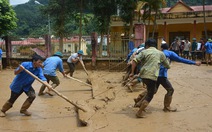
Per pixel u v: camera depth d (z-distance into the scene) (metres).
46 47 17.20
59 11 22.89
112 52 15.66
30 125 5.73
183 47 21.20
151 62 5.78
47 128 5.52
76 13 24.17
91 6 22.52
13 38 18.08
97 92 8.73
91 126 5.51
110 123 5.68
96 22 23.22
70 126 5.60
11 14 22.06
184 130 5.18
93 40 15.83
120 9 21.84
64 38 22.47
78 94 9.04
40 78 6.23
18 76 6.19
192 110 6.54
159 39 19.61
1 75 14.60
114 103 7.39
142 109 5.93
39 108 7.14
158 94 8.38
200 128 5.27
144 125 5.50
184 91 8.78
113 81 11.19
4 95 9.04
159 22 28.31
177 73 13.41
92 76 12.91
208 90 8.91
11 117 6.33
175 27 28.81
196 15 26.91
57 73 15.27
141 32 15.08
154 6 22.33
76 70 16.05
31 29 51.97
